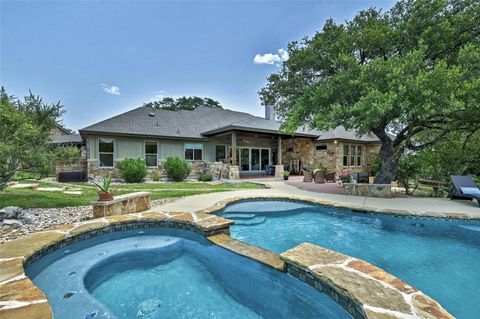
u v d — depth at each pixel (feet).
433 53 27.37
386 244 15.53
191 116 61.77
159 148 48.29
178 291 10.32
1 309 6.54
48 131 23.75
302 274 9.39
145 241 14.98
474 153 31.50
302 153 61.87
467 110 25.45
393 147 33.86
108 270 11.96
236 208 23.18
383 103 21.94
